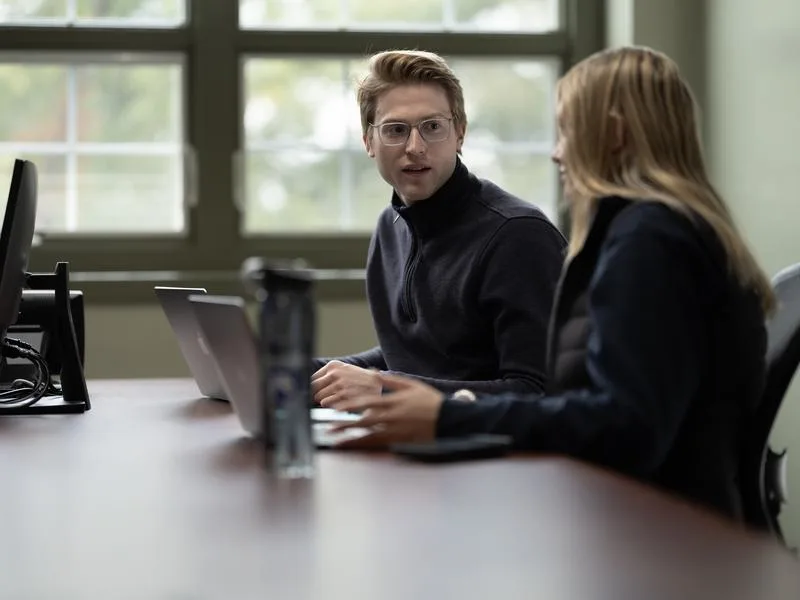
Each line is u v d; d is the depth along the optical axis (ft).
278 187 20.79
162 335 19.77
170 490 7.05
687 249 7.77
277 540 5.68
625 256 7.70
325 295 20.02
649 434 7.47
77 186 20.45
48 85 20.36
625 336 7.54
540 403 7.95
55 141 20.42
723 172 19.70
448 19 21.16
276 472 7.45
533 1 21.31
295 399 7.35
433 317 12.47
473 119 21.25
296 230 20.83
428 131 12.35
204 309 8.70
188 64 20.44
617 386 7.52
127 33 20.26
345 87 20.86
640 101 8.33
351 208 20.98
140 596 4.76
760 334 8.15
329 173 20.90
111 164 20.49
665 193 8.09
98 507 6.59
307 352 7.34
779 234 17.83
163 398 12.41
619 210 8.18
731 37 19.13
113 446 8.93
